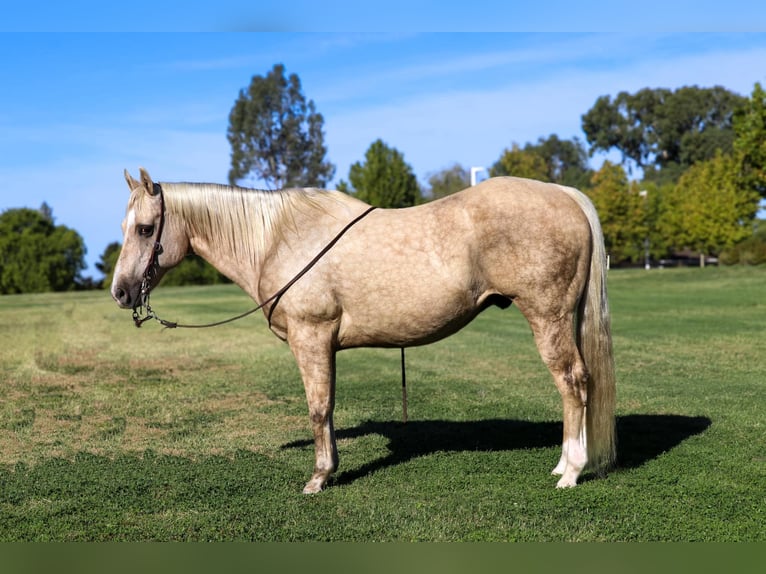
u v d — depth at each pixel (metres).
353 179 40.03
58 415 7.82
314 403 5.07
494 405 7.90
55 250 53.84
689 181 49.59
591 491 4.84
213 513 4.67
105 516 4.66
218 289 35.38
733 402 7.62
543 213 4.77
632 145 88.50
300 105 63.91
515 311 18.88
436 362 11.09
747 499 4.66
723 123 82.12
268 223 5.18
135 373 10.74
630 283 28.64
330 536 4.24
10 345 14.46
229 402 8.44
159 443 6.58
